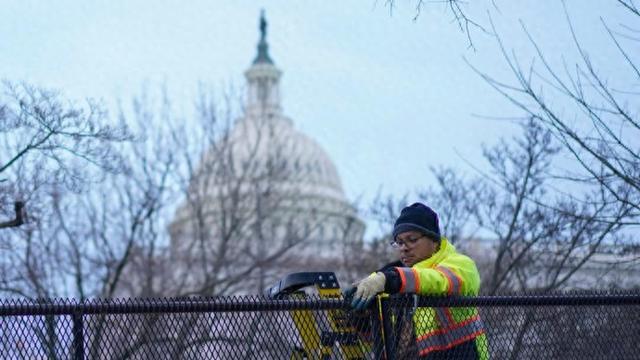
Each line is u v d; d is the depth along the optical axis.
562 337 9.27
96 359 8.21
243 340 8.42
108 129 20.75
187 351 8.32
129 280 53.59
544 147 24.89
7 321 8.02
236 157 67.88
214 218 58.78
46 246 40.84
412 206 8.88
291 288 9.00
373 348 8.52
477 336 8.65
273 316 8.52
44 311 8.01
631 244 19.11
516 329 9.26
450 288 8.47
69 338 8.07
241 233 57.81
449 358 8.55
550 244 22.91
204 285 49.56
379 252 39.25
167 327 8.34
